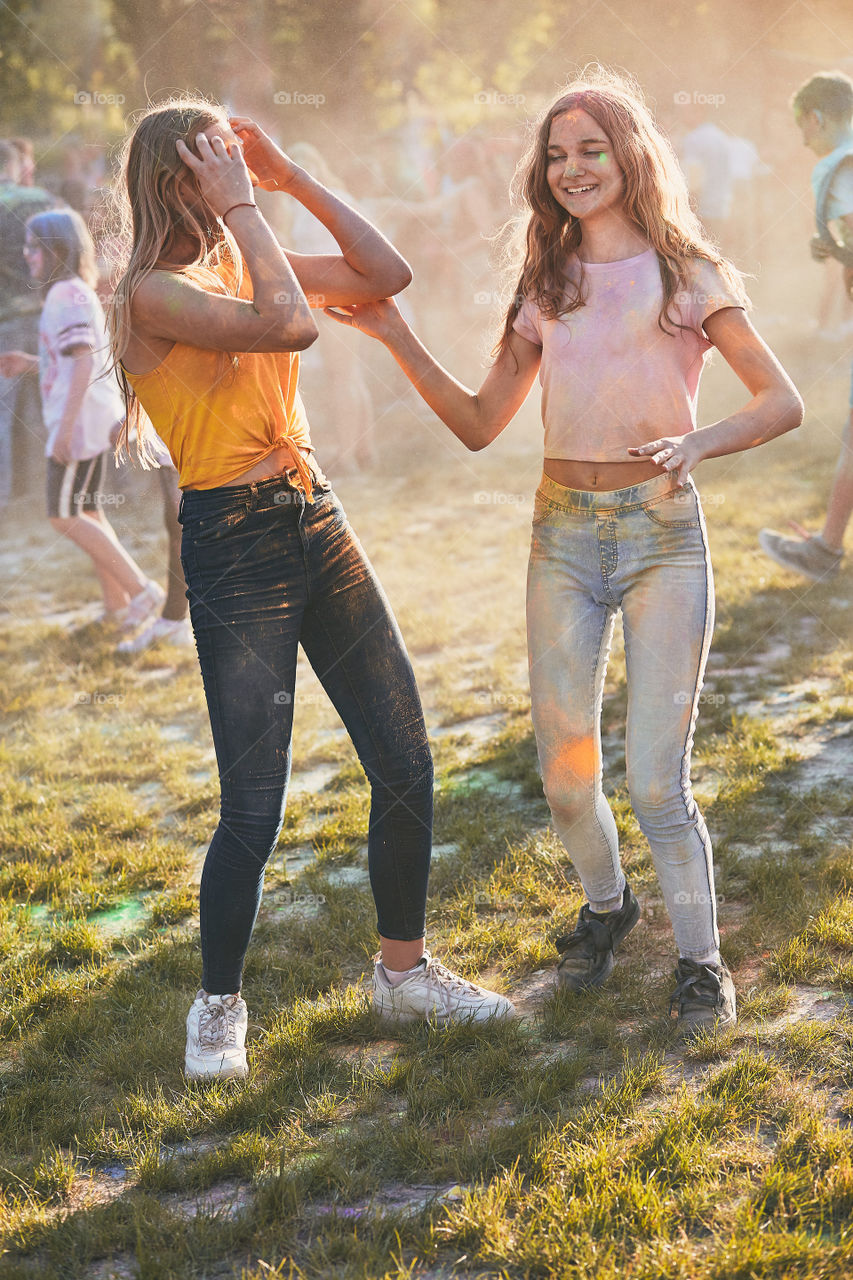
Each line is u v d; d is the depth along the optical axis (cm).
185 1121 232
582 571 247
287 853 366
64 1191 216
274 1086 240
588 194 235
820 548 557
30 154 815
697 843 250
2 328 831
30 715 499
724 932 289
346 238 251
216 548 231
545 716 253
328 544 240
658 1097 229
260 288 218
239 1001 253
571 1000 265
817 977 267
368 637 245
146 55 1092
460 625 567
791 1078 231
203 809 404
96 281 568
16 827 392
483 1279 187
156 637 573
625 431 240
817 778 377
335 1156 217
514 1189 203
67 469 574
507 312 263
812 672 473
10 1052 267
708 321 238
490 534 714
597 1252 187
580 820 261
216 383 226
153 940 316
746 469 781
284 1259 193
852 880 306
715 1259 183
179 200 227
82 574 719
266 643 233
